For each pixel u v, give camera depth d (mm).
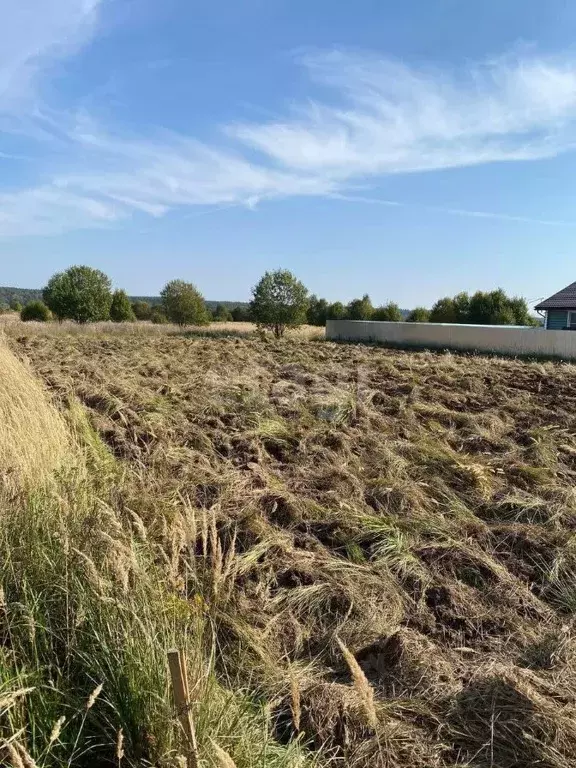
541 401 9766
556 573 4055
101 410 7766
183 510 4414
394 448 6523
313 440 6766
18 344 16594
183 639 2609
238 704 2549
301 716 2682
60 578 2828
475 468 5656
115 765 2232
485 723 2693
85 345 18375
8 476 3951
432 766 2484
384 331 31906
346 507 4848
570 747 2529
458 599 3746
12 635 2570
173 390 8977
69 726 2287
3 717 2182
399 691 2895
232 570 3750
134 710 2307
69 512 3400
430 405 8625
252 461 6066
